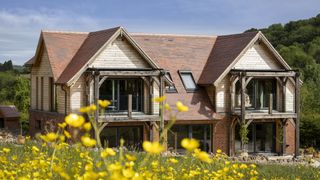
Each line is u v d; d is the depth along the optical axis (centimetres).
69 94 2566
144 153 1027
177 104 387
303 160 2547
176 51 3053
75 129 407
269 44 2895
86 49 2750
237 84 2861
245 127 2692
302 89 4297
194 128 2786
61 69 2717
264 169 1324
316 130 3194
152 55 2975
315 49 7688
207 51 3108
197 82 2908
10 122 3716
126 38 2642
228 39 3098
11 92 5369
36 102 3106
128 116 2536
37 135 436
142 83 2659
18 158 796
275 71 2817
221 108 2825
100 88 2569
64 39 2881
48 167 583
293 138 2967
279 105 2917
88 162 623
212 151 2795
